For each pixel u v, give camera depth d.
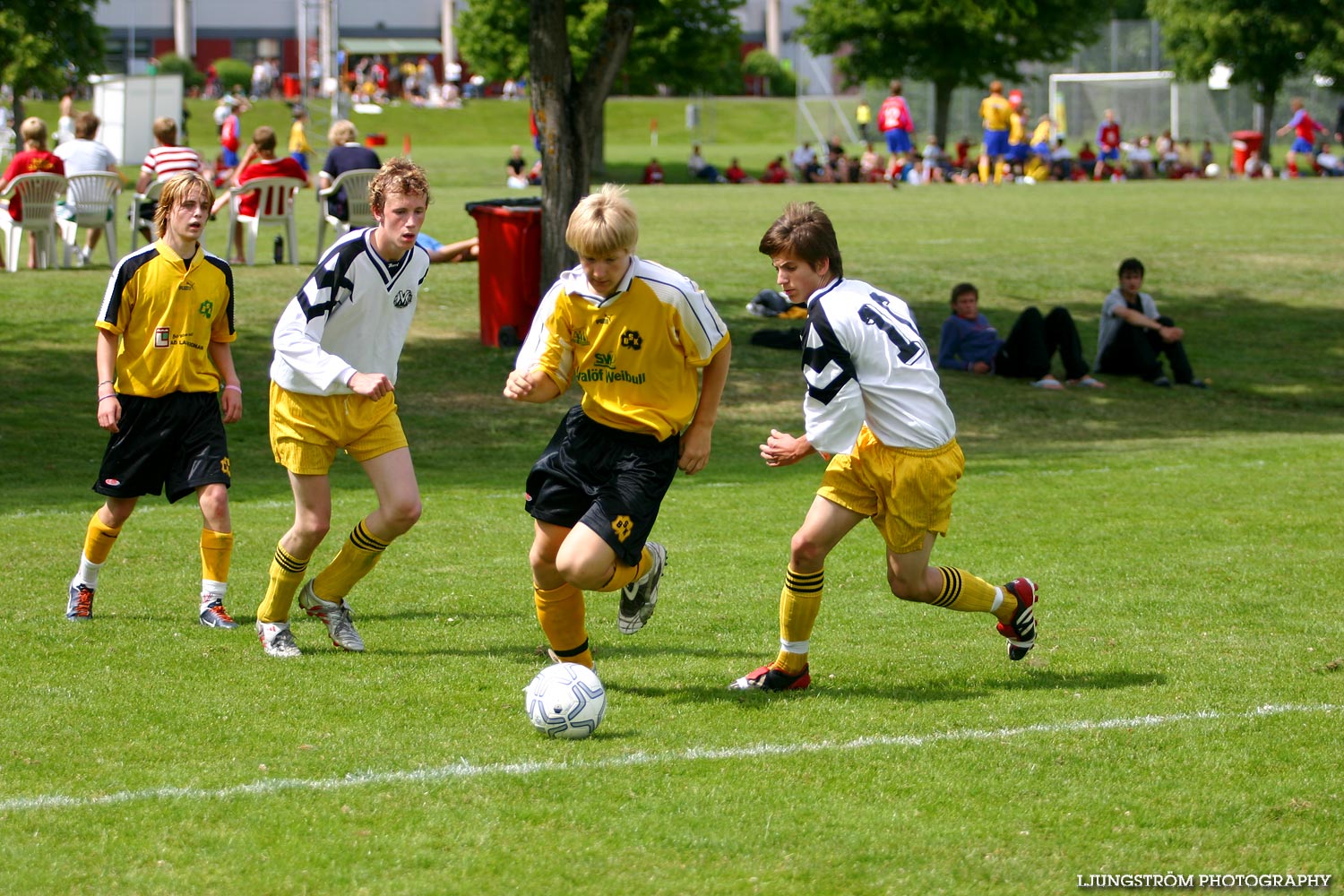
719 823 12.69
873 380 15.89
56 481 32.25
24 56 98.19
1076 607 21.44
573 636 16.89
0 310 49.81
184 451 19.70
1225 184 124.38
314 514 17.77
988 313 61.69
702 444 16.36
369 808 12.87
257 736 14.88
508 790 13.38
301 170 60.25
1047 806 13.24
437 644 18.95
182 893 11.14
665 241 74.06
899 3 149.88
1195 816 13.02
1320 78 149.25
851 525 16.55
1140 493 31.53
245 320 50.50
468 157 147.88
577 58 130.25
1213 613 21.12
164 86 110.81
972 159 150.12
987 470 34.72
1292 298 66.12
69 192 56.28
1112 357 52.00
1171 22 151.38
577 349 16.03
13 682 16.61
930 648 19.20
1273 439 41.88
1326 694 16.78
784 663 16.98
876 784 13.71
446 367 47.72
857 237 79.25
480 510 29.00
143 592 21.52
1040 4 146.00
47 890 11.14
